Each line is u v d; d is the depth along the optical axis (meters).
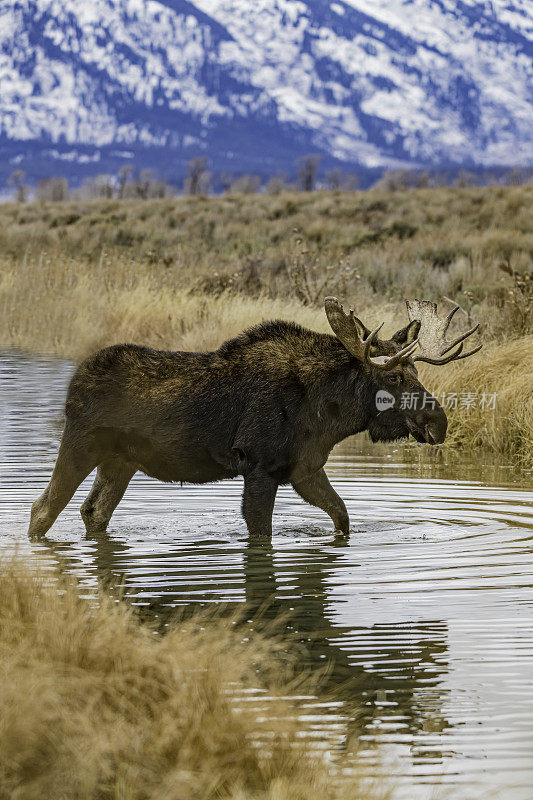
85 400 36.47
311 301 94.38
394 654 24.41
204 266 124.31
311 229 177.88
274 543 35.91
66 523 39.22
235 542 36.03
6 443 54.91
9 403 68.44
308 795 17.00
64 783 16.94
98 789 17.09
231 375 36.50
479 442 59.31
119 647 20.78
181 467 36.97
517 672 23.27
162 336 87.19
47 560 33.19
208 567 32.53
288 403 36.22
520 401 58.84
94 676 19.53
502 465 53.12
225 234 183.75
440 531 37.75
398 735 19.94
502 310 84.56
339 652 24.55
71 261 121.81
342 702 21.48
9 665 19.16
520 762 18.88
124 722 18.16
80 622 21.84
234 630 25.91
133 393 36.44
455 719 20.70
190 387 36.41
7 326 102.81
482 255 135.38
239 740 18.27
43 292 107.06
